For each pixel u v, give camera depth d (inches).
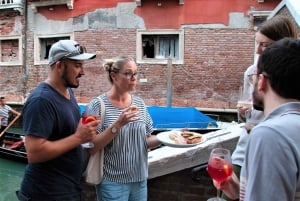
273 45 47.2
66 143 86.7
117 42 528.7
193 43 506.9
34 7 559.5
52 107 87.0
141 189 108.7
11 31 582.6
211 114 501.7
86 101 543.2
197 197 126.6
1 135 422.3
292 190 40.9
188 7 504.4
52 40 570.9
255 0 484.7
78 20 542.9
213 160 62.3
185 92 511.8
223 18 495.5
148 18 516.7
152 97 519.8
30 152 84.9
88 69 540.7
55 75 91.1
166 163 126.8
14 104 580.4
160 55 527.8
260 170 42.0
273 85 45.9
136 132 105.3
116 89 106.7
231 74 497.4
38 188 89.7
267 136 42.5
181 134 107.6
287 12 295.1
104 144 99.0
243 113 79.3
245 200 43.9
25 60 576.1
